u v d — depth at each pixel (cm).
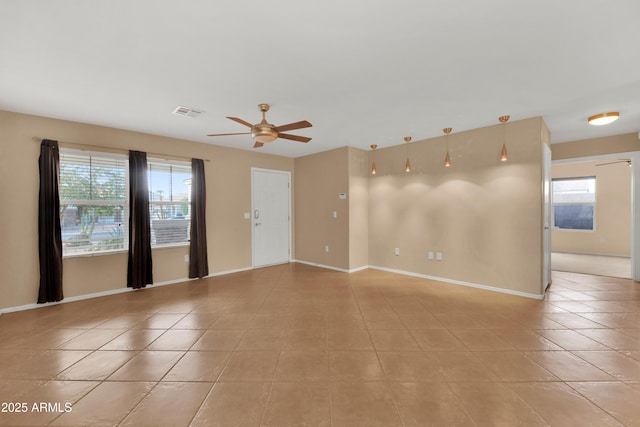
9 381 211
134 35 202
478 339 274
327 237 590
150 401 189
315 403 187
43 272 365
